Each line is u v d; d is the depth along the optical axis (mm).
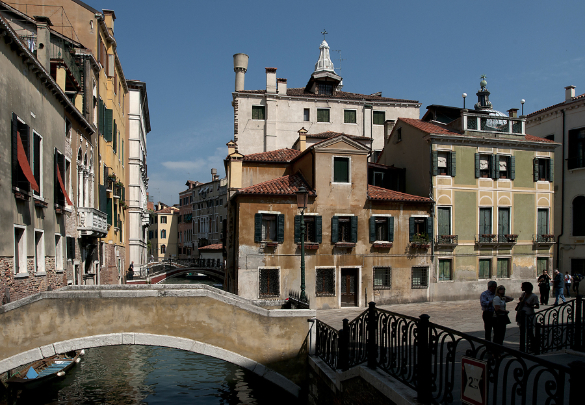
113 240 27656
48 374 14250
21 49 12188
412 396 6629
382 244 22438
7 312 10500
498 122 26516
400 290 22734
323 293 21906
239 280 21094
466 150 24234
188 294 11312
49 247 14977
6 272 11492
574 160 26859
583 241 26188
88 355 19328
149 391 14641
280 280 21406
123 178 34188
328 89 35250
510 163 24828
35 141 13836
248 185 25234
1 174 11273
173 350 20375
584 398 3857
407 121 26453
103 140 24062
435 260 23312
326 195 22141
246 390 14836
